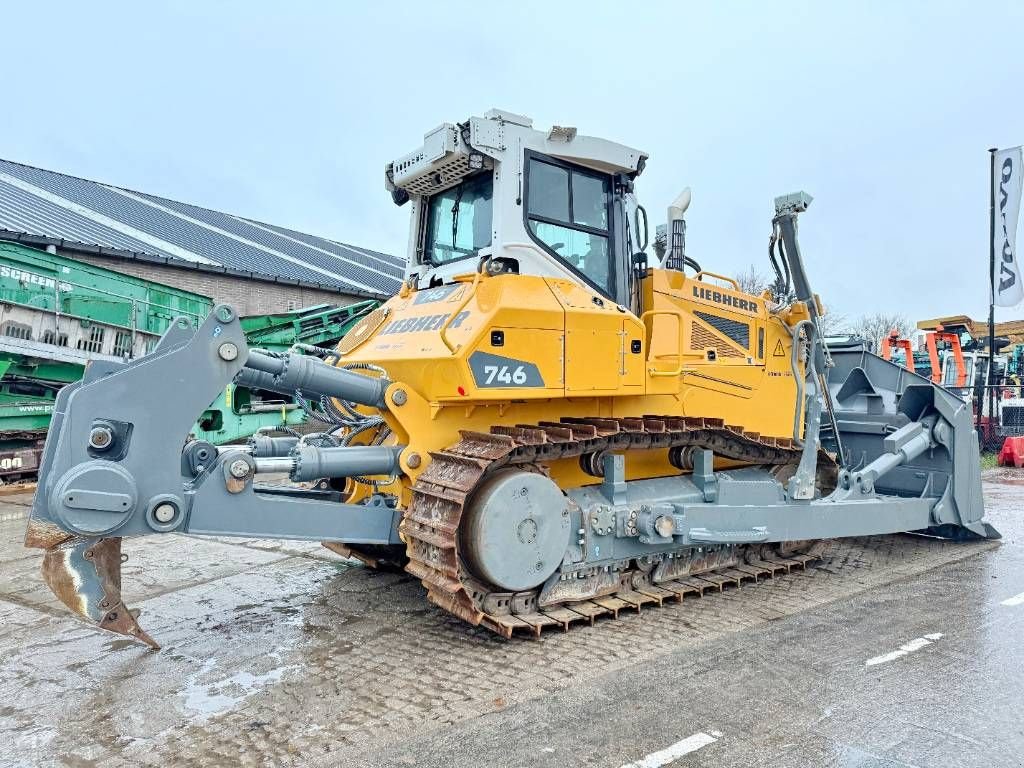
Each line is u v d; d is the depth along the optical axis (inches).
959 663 164.2
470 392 166.7
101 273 480.7
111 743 130.1
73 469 145.4
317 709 142.7
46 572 153.4
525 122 194.5
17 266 437.7
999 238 592.4
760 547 238.8
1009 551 270.8
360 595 217.6
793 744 127.7
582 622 190.5
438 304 196.4
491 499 169.6
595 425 192.2
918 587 224.8
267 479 425.4
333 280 813.2
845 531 235.8
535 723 136.0
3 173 809.5
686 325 221.6
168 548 277.4
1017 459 548.7
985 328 831.7
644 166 219.1
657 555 211.3
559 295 187.0
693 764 121.5
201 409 157.0
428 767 121.3
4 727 136.3
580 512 190.5
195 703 145.7
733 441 225.6
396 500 195.6
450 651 172.6
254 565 252.7
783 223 242.7
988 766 120.4
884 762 121.4
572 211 206.1
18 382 441.7
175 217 895.7
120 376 149.9
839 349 309.7
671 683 153.4
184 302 537.6
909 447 258.1
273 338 591.2
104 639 181.8
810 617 196.2
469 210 210.7
